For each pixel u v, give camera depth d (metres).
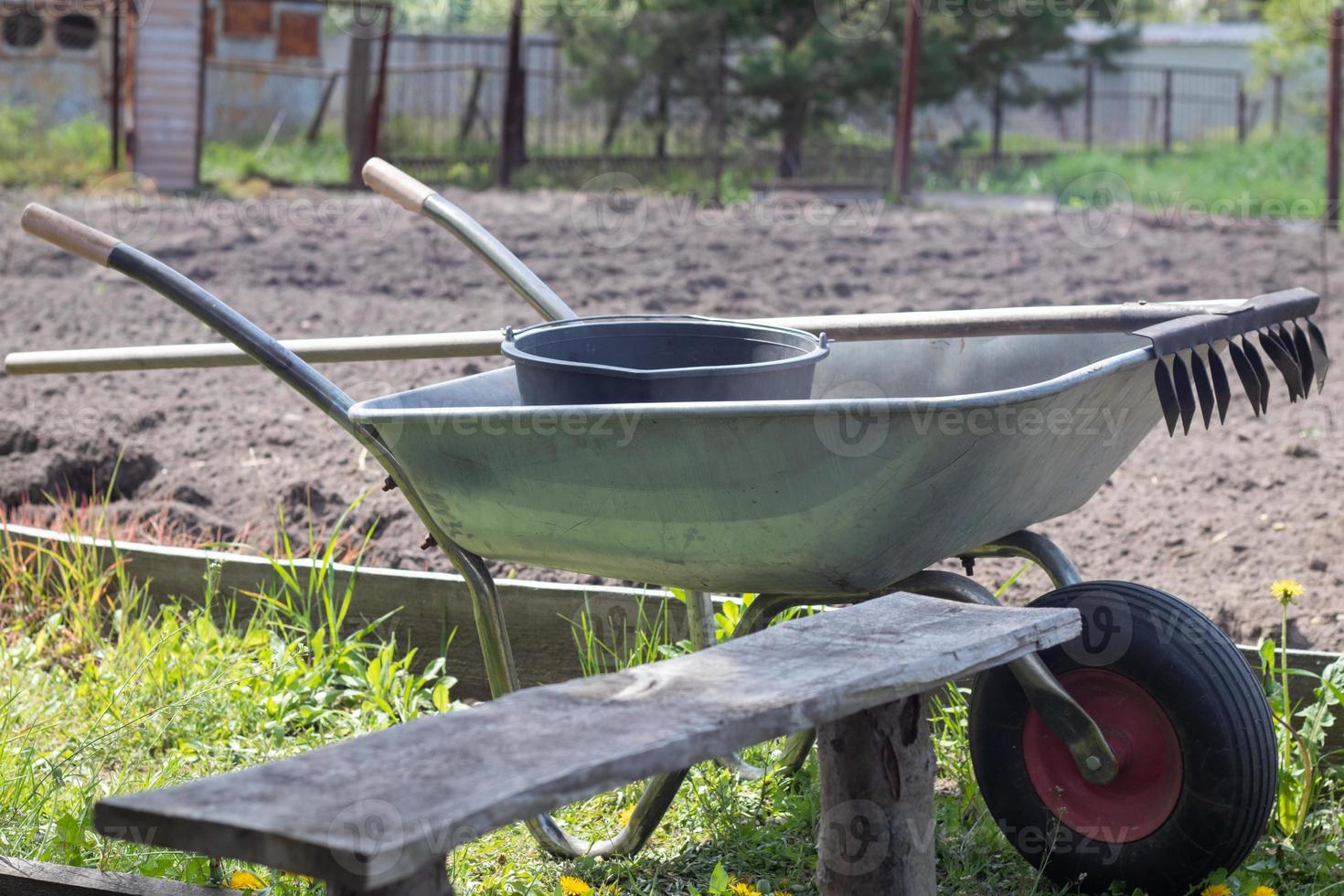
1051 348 2.89
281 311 7.62
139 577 3.81
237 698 3.30
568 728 1.63
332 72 17.75
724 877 2.34
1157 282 8.70
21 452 4.95
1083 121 25.62
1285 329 2.68
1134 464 5.21
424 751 1.57
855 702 1.75
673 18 15.66
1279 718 2.75
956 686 3.10
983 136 23.59
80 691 3.28
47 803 2.72
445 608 3.57
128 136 13.48
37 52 18.80
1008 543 2.65
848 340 2.79
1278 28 18.97
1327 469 5.01
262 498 4.67
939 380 3.01
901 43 16.83
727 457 2.15
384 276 8.74
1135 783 2.41
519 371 2.50
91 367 3.07
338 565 3.68
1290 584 2.85
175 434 5.41
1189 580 4.04
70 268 8.88
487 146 17.22
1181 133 25.61
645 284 8.47
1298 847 2.66
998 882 2.58
